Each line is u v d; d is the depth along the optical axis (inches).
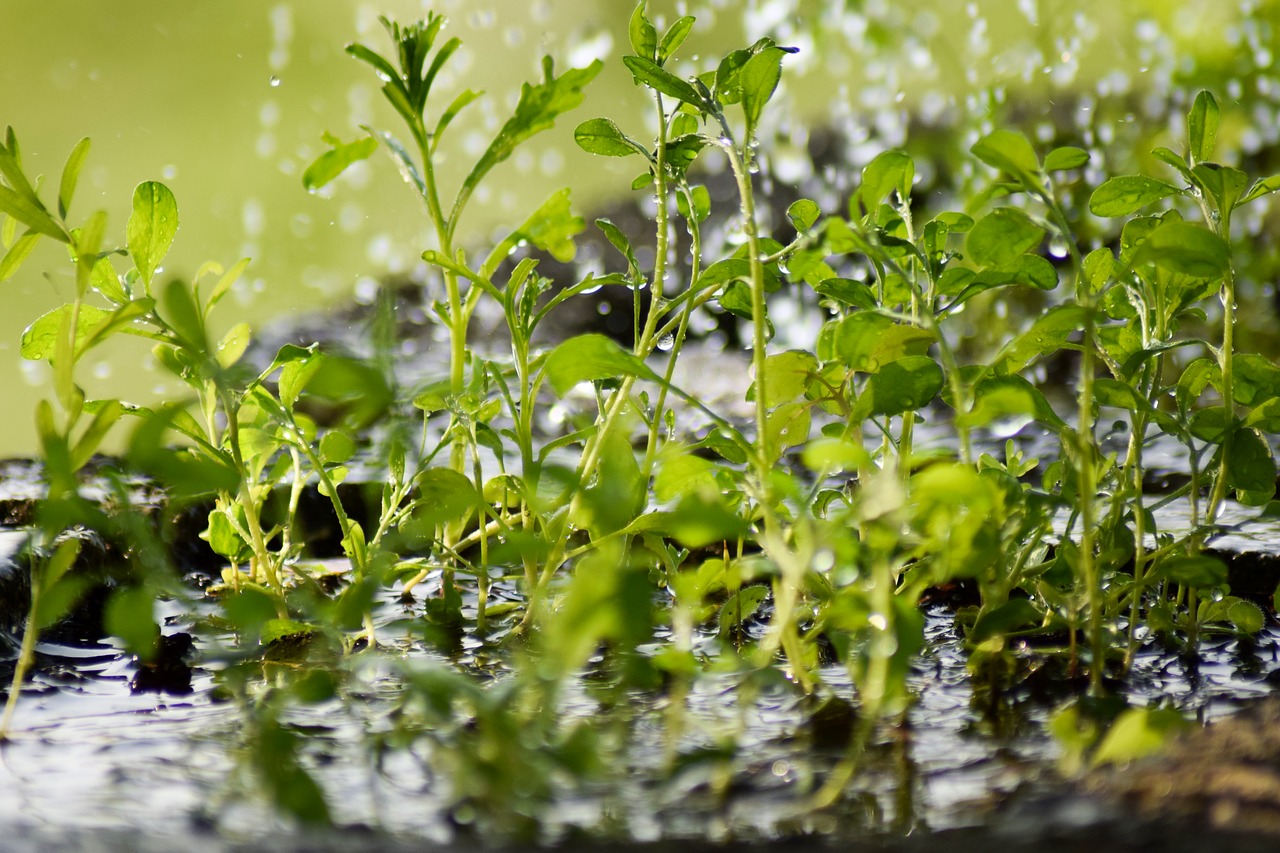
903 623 36.7
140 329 39.5
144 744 37.4
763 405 38.4
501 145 38.9
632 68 39.3
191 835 35.6
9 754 37.3
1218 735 36.4
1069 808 35.7
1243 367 39.8
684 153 40.2
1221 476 39.5
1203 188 39.4
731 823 35.9
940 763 36.9
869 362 39.3
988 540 37.7
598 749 36.4
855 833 35.7
